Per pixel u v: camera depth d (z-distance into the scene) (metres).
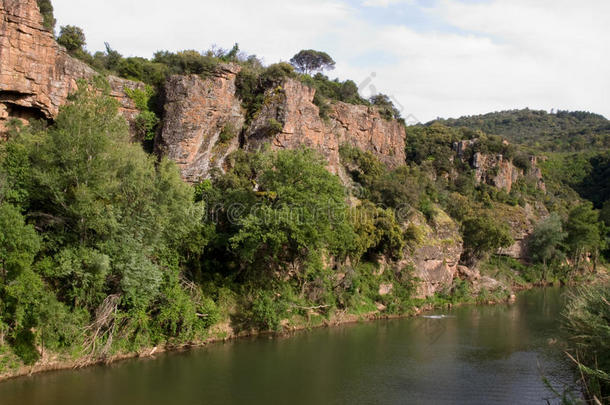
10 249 27.16
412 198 62.53
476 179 93.25
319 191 41.19
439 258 57.97
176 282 34.59
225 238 40.88
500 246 68.94
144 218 31.89
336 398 27.42
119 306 31.69
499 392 28.83
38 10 39.72
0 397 24.75
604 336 22.31
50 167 30.59
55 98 40.69
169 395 26.72
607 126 186.00
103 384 27.45
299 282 44.28
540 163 136.62
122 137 33.75
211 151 49.56
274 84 53.69
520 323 48.06
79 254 29.66
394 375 31.58
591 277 83.06
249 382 29.33
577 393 27.56
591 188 129.12
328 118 65.31
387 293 51.06
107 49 56.41
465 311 54.00
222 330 37.34
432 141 93.62
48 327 28.08
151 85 52.16
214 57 56.09
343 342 38.88
